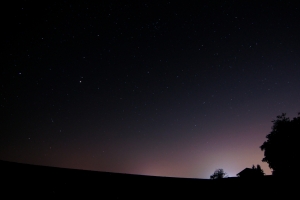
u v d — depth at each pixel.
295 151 12.78
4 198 2.84
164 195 4.44
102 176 4.51
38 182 3.47
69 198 3.38
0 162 3.65
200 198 4.54
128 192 4.18
